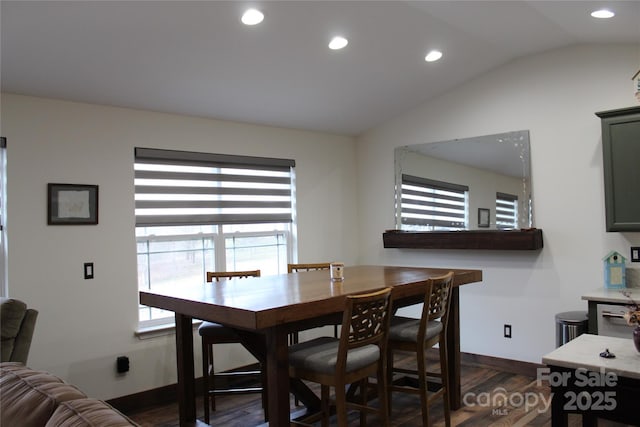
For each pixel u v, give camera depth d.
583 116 3.91
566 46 3.96
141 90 3.45
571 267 3.96
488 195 4.37
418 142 4.87
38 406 1.37
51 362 3.23
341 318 2.65
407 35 3.42
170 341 3.83
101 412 1.25
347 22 3.12
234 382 4.20
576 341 2.11
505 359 4.30
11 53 2.75
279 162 4.66
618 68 3.76
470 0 2.97
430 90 4.54
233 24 2.92
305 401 2.95
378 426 3.16
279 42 3.21
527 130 4.18
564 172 3.99
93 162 3.47
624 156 3.43
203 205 4.12
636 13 3.04
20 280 3.13
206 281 3.88
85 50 2.88
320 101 4.29
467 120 4.53
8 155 3.10
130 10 2.60
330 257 5.09
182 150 3.97
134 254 3.66
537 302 4.13
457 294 3.41
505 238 4.13
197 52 3.13
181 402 2.83
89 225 3.44
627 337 3.12
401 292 2.75
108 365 3.49
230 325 2.15
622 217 3.44
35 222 3.20
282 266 4.79
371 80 4.07
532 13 3.17
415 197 4.88
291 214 4.82
